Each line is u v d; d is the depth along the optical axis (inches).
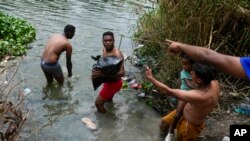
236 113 255.9
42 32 417.7
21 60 334.0
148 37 335.3
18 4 532.7
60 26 444.1
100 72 241.8
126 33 442.9
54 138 220.8
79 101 273.4
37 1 563.2
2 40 375.2
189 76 222.7
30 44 378.3
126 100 281.6
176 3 291.3
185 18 280.5
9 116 181.8
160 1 313.1
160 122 253.0
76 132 231.1
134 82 309.3
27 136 218.4
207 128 239.8
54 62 281.1
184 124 211.8
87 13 518.6
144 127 245.4
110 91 249.6
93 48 383.2
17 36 387.9
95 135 230.7
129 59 362.6
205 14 268.2
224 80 283.3
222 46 278.8
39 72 313.6
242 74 71.0
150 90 294.2
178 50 80.4
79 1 591.2
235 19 273.3
